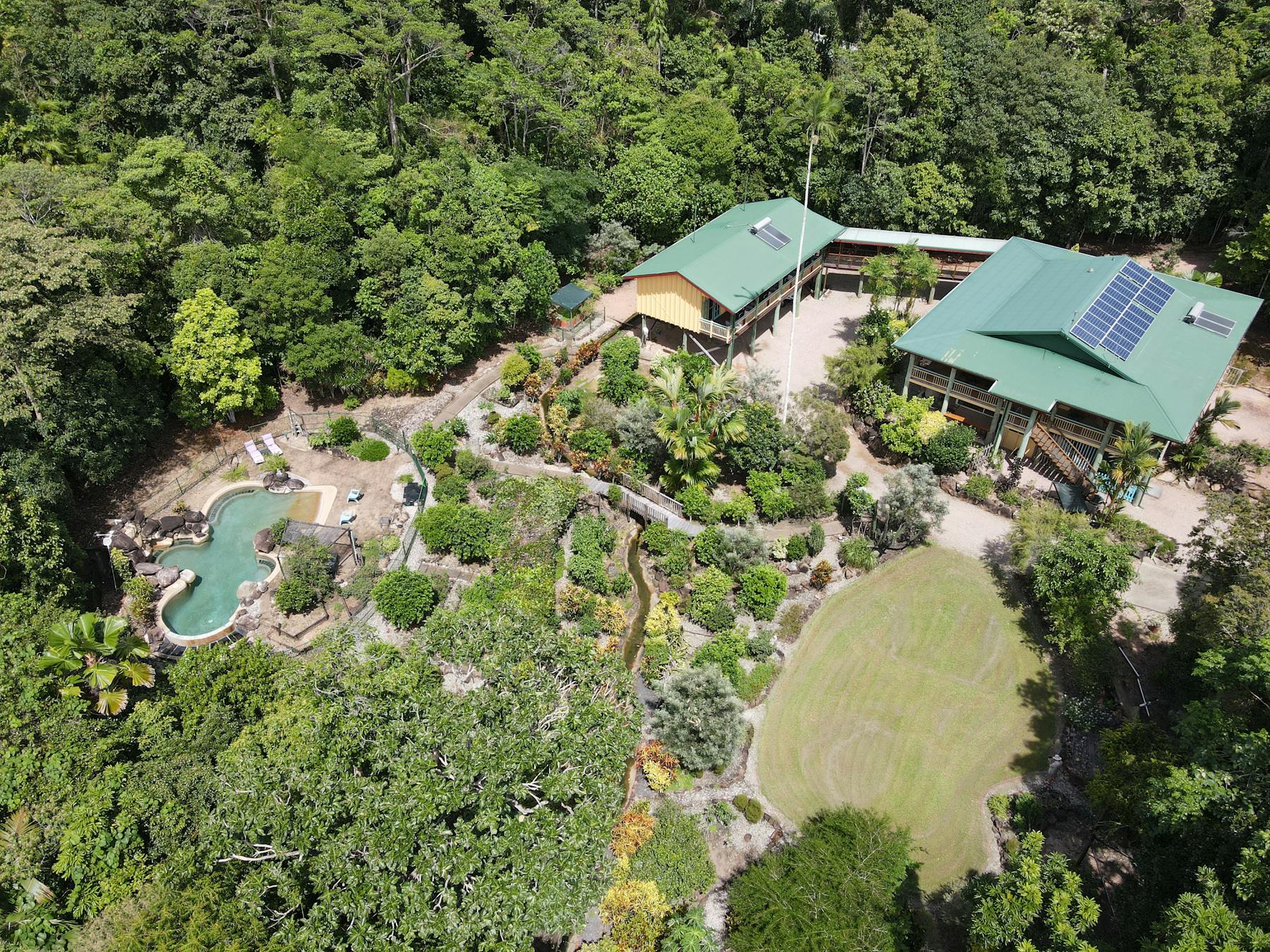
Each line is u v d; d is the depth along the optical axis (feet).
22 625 127.75
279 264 195.83
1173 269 254.06
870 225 263.90
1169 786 98.63
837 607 162.91
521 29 259.39
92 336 161.07
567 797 102.12
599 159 262.06
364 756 103.24
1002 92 253.24
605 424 195.11
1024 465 192.03
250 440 197.77
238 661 130.31
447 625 120.16
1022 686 148.77
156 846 109.09
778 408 193.26
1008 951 96.37
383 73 231.71
